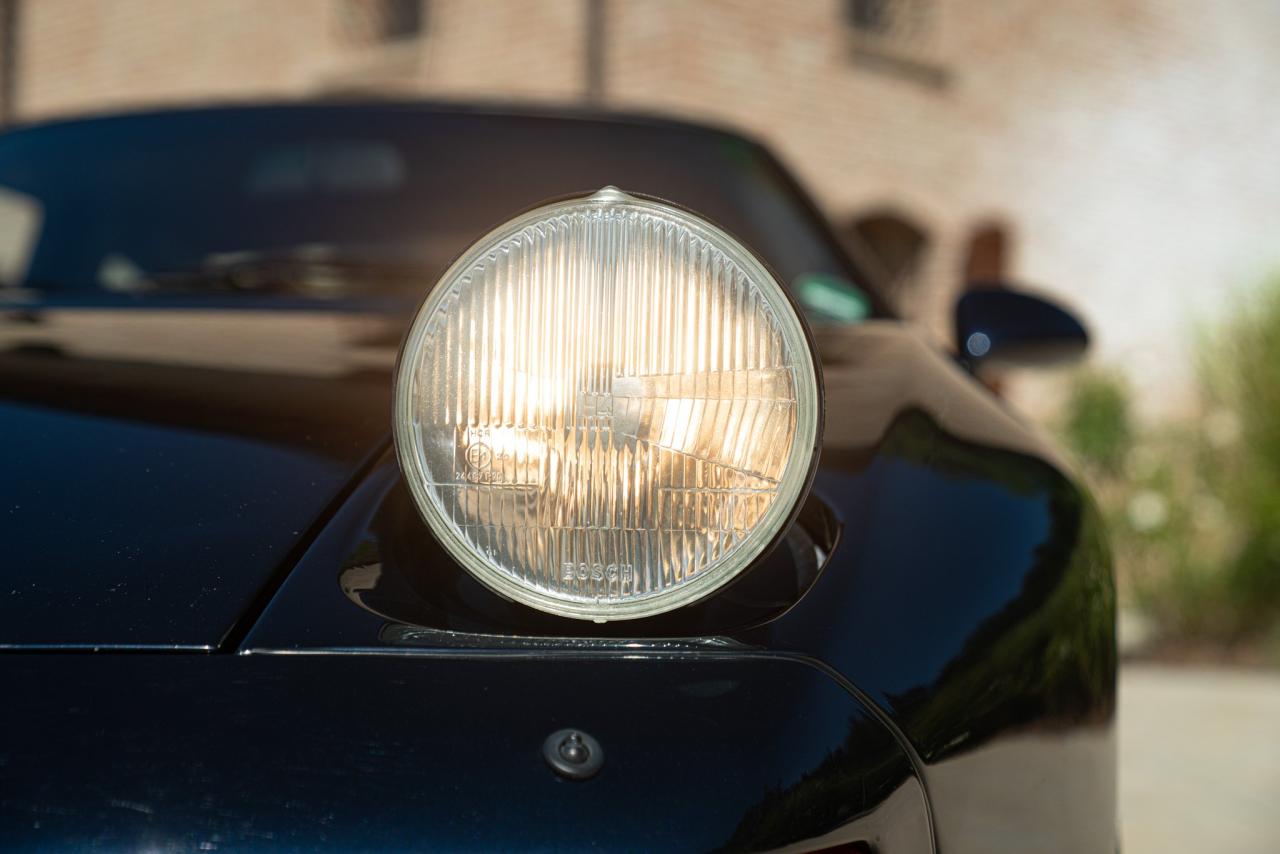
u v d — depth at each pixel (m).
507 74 4.99
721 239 0.78
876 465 0.89
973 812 0.78
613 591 0.76
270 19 5.96
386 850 0.69
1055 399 5.63
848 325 1.23
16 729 0.71
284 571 0.78
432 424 0.77
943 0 5.73
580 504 0.76
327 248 1.42
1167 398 6.88
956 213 5.85
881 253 6.02
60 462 0.85
